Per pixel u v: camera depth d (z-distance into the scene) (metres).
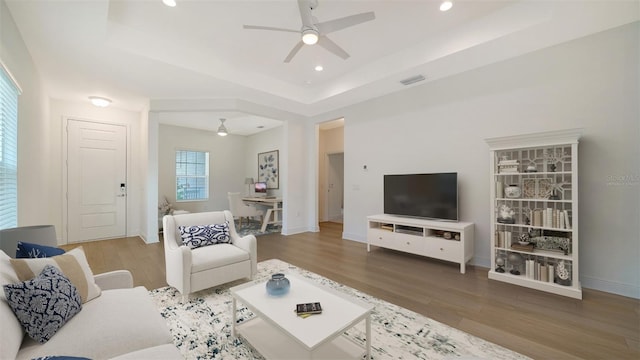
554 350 1.76
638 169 2.50
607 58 2.64
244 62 3.88
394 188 4.14
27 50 2.83
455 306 2.38
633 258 2.51
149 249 4.28
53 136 4.48
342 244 4.72
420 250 3.60
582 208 2.75
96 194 4.91
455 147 3.67
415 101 4.10
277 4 2.60
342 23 2.34
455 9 2.73
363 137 4.84
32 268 1.40
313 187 5.97
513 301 2.46
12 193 2.41
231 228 3.25
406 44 3.40
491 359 1.67
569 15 2.40
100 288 1.82
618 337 1.89
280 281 1.89
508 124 3.22
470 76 3.52
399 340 1.87
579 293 2.48
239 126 7.16
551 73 2.93
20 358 1.09
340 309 1.67
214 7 2.63
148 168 4.68
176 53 3.32
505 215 3.02
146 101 4.68
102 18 2.34
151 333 1.34
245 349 1.80
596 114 2.69
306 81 4.63
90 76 3.60
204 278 2.54
